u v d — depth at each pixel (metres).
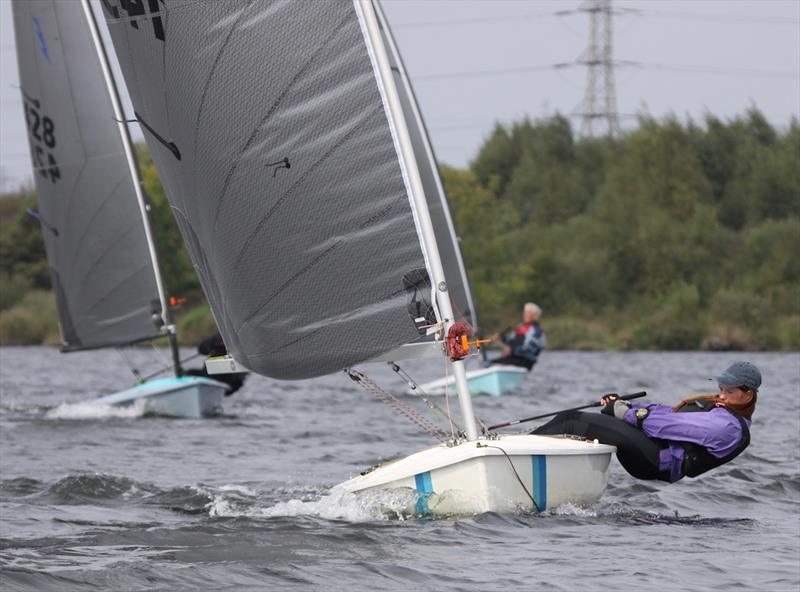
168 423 54.34
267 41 27.97
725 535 26.25
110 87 59.75
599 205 182.00
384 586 21.41
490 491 26.70
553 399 67.94
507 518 26.92
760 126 191.62
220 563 23.12
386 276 27.52
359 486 28.16
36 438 47.69
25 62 61.09
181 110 29.36
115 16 30.41
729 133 191.25
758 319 147.50
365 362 28.03
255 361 29.50
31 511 29.30
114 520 28.00
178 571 22.42
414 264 27.36
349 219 27.70
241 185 28.62
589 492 28.03
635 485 33.12
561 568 22.75
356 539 25.23
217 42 28.45
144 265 60.12
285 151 28.05
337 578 22.00
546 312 167.38
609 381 83.69
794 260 160.75
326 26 27.69
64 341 62.47
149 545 24.83
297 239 28.16
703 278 163.88
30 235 187.50
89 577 21.81
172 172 30.48
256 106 28.22
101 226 60.41
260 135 28.23
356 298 27.78
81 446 44.91
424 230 27.28
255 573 22.31
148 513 29.05
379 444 45.50
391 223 27.47
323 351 28.25
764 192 182.62
